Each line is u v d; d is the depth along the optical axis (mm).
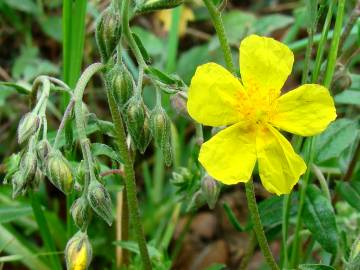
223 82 83
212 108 83
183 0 89
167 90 94
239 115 85
